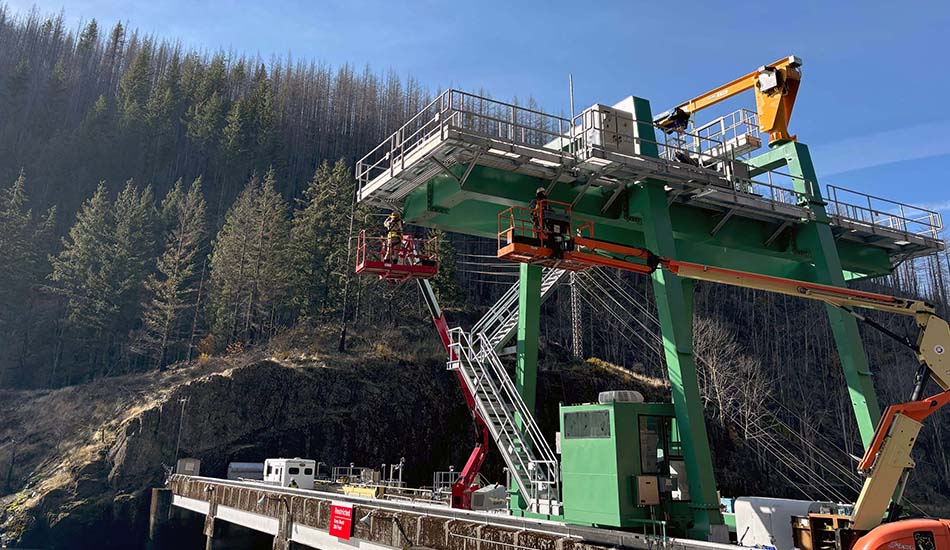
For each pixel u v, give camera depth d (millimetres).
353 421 63469
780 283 18547
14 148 116625
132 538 51969
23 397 69000
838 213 29516
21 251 82750
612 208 25266
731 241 28062
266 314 82438
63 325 80938
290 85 167625
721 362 79375
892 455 13625
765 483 73438
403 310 86875
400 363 70500
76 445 59656
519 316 28406
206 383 60219
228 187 122062
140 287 84375
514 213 25953
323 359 68188
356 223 82312
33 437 61781
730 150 28406
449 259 92062
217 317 79438
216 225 108625
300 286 81125
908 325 113188
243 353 73812
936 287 129875
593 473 18359
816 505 15859
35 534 50438
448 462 65812
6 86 131000
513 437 25172
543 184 24031
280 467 45625
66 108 133000
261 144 129625
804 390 99625
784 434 84062
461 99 21422
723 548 13328
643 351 98125
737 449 74375
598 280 101312
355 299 80625
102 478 54906
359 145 151875
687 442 19453
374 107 170500
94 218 86500
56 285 86000
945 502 84125
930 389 98188
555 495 22141
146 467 55500
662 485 18281
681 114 28422
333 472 57156
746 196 26594
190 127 128500
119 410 62625
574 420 19469
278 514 30984
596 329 101125
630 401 19047
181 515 51750
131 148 121938
